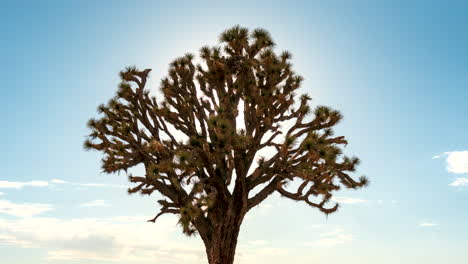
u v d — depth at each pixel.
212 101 12.95
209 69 12.26
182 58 13.08
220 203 12.41
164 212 12.46
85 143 12.63
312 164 11.23
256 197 12.42
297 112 12.78
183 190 12.18
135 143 12.67
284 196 12.45
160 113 12.83
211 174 11.96
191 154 10.72
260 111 11.95
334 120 12.25
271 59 11.76
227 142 10.14
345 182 12.66
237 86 12.43
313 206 12.50
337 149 11.13
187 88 13.12
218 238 12.04
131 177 12.59
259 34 12.53
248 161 12.23
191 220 10.16
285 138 10.67
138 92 13.23
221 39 12.54
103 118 12.75
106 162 12.42
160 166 10.80
